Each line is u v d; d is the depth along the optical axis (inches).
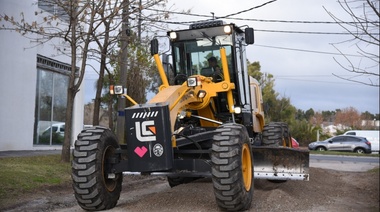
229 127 303.3
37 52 736.3
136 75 746.2
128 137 293.6
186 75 399.5
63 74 840.9
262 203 331.3
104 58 580.4
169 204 320.8
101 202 304.7
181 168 304.7
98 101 592.7
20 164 476.1
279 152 342.3
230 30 368.5
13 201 339.9
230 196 287.4
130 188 450.0
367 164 870.4
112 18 530.6
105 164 313.1
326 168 733.9
